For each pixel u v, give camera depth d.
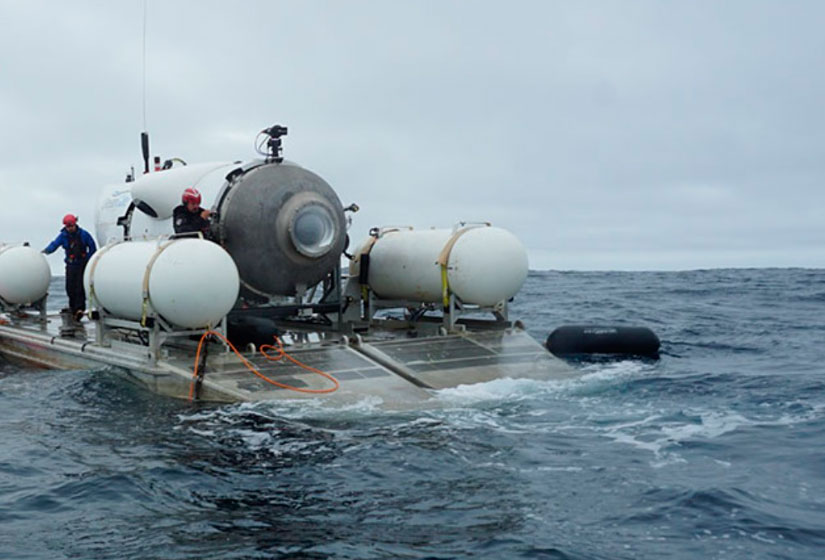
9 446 7.29
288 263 11.10
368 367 9.55
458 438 7.18
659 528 4.98
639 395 8.92
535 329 15.88
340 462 6.50
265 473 6.26
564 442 7.00
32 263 14.47
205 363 9.43
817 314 18.52
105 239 14.69
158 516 5.41
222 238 10.85
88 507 5.62
